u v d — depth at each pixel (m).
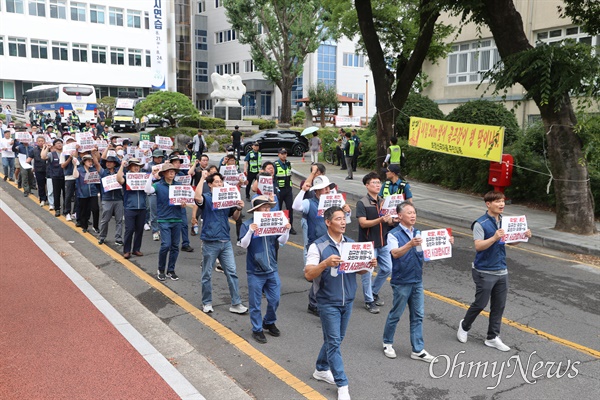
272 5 41.75
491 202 6.32
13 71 53.44
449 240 6.13
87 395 5.30
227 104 38.50
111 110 52.84
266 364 6.08
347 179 20.47
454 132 14.59
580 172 12.21
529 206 15.88
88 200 12.45
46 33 55.12
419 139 15.77
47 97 47.16
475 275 6.50
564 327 7.23
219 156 28.38
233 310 7.68
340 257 5.17
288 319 7.46
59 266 9.82
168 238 9.00
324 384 5.63
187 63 63.31
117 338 6.70
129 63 60.44
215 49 66.38
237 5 41.44
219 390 5.47
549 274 9.69
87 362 6.03
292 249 11.30
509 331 7.09
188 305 7.96
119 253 10.86
